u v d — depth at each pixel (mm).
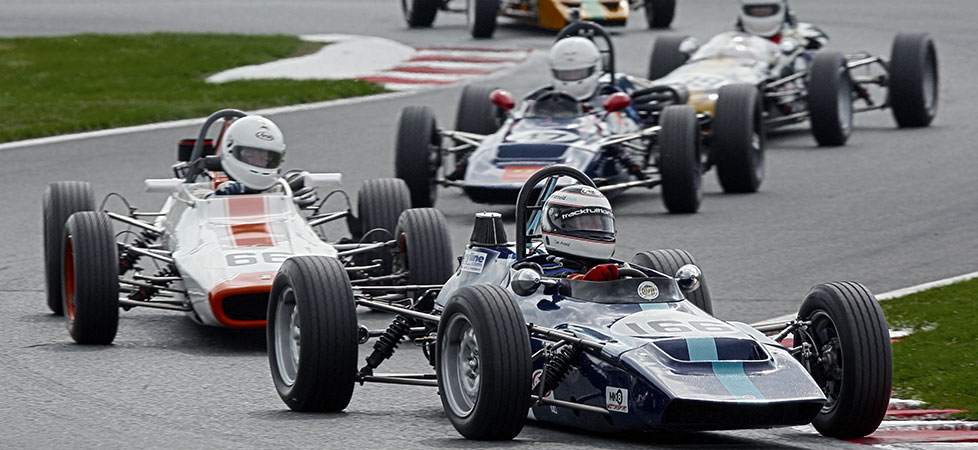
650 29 117625
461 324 27984
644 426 25781
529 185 31891
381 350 31219
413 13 123000
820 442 28312
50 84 96500
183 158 47062
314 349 29359
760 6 79500
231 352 37562
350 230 44781
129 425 29000
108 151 73812
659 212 59000
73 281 38781
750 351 26703
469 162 56625
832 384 28375
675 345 26484
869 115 86250
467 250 33219
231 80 98062
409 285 39625
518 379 26516
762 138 64250
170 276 41531
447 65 102562
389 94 92312
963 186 63031
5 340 38656
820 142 75000
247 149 41656
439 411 31047
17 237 54344
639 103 65625
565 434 28484
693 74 73250
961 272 47250
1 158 72000
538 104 60094
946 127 79688
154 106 86562
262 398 32000
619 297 28875
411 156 58344
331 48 109000
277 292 30984
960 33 113125
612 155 57844
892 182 64500
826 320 28625
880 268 48125
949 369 34594
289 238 39812
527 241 32781
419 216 40406
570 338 27203
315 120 83188
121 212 59156
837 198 61156
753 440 28438
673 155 57188
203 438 27812
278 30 124812
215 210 40656
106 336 37875
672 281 29625
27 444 27250
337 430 28609
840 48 104500
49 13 141000
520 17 117250
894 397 32781
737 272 47781
